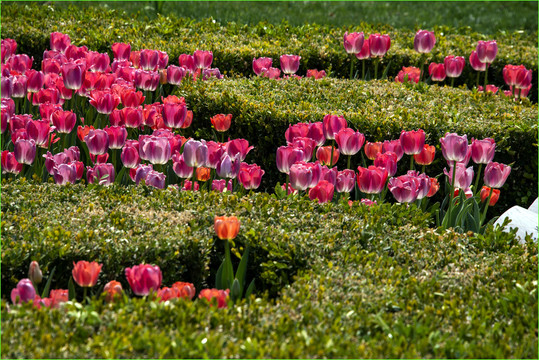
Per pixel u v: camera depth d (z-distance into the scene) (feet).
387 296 14.47
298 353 12.01
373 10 65.87
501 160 26.81
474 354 12.44
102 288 16.17
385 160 20.25
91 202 18.94
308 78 33.35
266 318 13.28
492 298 14.92
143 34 42.06
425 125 26.37
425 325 13.42
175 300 13.74
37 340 12.16
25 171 22.89
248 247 16.93
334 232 18.02
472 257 17.24
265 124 27.12
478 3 70.69
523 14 66.59
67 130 22.86
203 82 31.19
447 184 22.84
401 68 41.34
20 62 28.81
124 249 16.28
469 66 42.32
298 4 66.33
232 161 20.29
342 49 41.98
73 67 24.76
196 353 11.97
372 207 19.42
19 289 13.61
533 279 15.94
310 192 19.63
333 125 21.66
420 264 16.61
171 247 16.52
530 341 13.01
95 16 45.78
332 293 14.65
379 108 28.45
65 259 16.10
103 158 21.24
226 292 14.44
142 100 24.81
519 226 20.77
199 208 18.71
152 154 19.51
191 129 29.84
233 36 43.27
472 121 27.61
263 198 19.43
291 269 16.85
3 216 17.34
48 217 17.61
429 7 68.54
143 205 18.89
